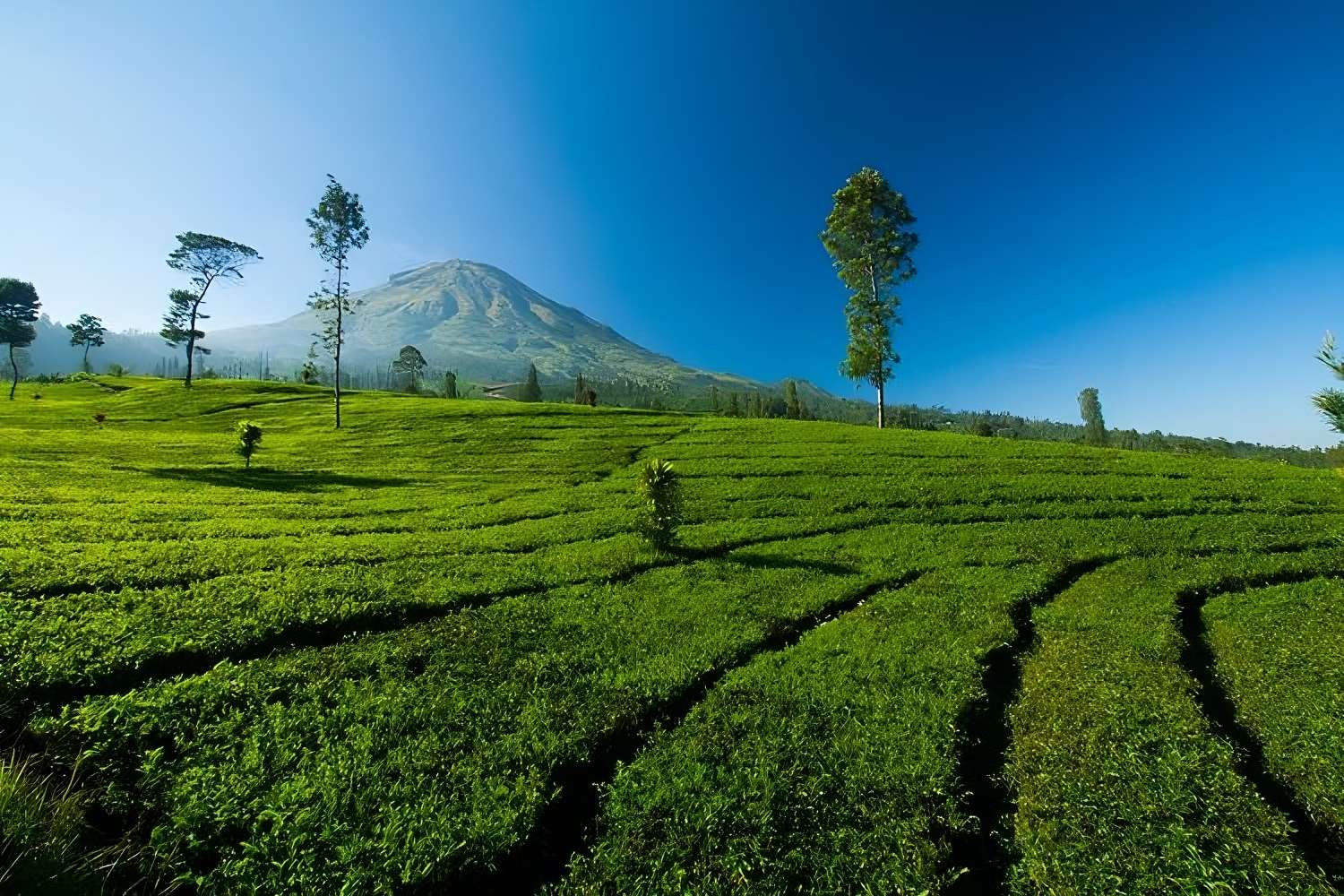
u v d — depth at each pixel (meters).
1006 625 13.82
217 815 7.09
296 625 12.54
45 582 13.46
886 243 55.09
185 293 84.69
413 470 37.44
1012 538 21.55
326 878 6.32
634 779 8.27
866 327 55.91
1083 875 6.60
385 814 7.24
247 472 34.22
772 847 6.96
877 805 7.66
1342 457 6.92
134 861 6.87
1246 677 11.56
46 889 6.01
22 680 9.33
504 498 29.20
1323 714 9.88
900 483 30.81
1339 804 7.84
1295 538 21.19
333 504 26.53
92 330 117.62
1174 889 6.40
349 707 9.53
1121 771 8.38
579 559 18.56
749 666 11.71
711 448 42.53
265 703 9.55
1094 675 11.40
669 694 10.48
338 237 54.06
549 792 7.96
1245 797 7.82
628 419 56.41
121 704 9.03
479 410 60.19
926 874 6.67
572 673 11.13
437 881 6.50
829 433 48.75
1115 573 17.92
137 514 21.75
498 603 14.69
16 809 6.60
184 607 12.75
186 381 79.12
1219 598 16.20
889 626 13.67
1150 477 32.16
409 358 145.25
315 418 58.25
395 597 14.37
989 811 8.12
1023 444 43.59
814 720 9.62
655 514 20.00
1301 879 6.57
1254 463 37.00
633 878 6.60
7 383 92.25
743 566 18.36
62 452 36.22
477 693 10.20
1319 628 13.73
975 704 10.57
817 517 24.98
